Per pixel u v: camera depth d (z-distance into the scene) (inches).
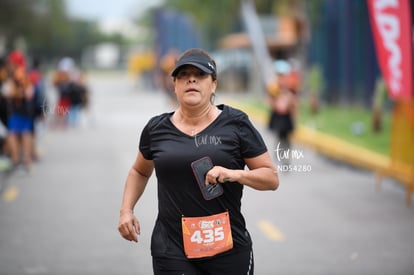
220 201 410.0
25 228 898.1
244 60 4434.1
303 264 725.3
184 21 5408.5
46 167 1466.5
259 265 722.2
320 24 2965.1
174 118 419.8
